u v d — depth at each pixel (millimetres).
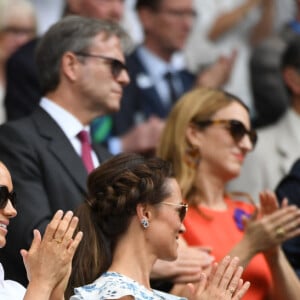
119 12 40750
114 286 24594
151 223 25562
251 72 42562
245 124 31984
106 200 25656
